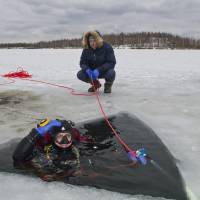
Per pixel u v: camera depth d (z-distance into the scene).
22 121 5.35
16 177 3.32
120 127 4.72
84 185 3.12
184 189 3.02
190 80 9.85
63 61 18.73
